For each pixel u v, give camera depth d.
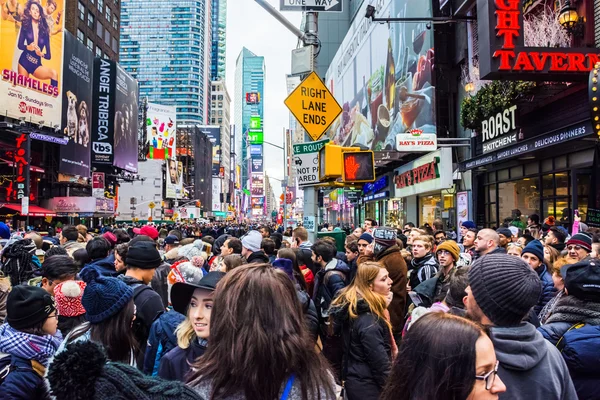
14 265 7.09
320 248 6.64
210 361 1.94
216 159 167.00
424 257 7.12
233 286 1.98
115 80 52.03
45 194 42.31
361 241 7.27
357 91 35.88
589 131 10.79
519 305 2.29
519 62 11.44
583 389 2.73
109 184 56.53
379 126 29.80
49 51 37.41
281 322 1.91
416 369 1.75
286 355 1.86
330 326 4.52
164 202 83.62
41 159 41.50
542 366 2.24
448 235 15.45
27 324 3.05
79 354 1.60
